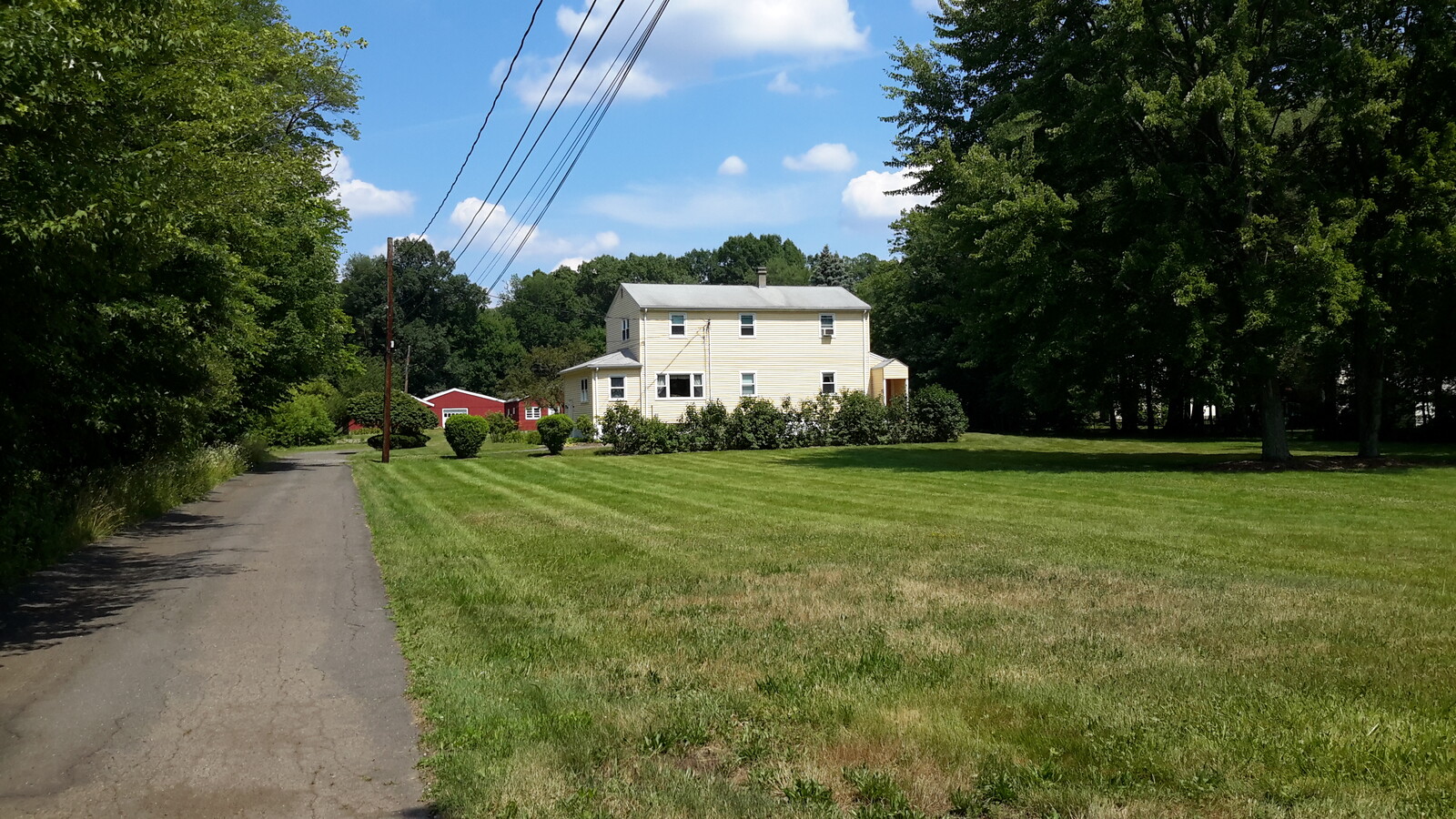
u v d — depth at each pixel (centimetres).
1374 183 2025
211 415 2434
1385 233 2088
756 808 396
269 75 1864
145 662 652
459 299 8400
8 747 487
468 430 3297
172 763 465
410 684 594
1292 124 2350
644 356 4128
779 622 726
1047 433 4659
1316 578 891
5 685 598
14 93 654
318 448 4984
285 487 2169
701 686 566
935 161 2381
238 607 833
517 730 496
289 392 3341
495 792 415
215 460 2323
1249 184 2030
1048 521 1344
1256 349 2056
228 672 627
